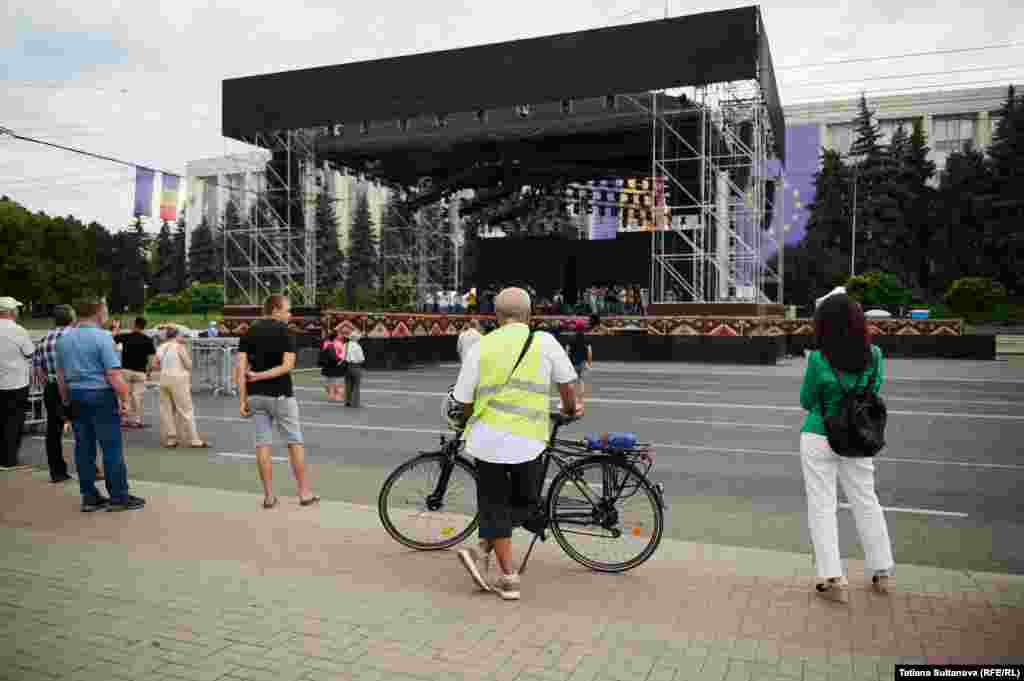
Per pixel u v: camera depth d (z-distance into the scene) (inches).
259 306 1269.7
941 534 245.0
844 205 2687.0
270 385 268.5
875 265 2554.1
